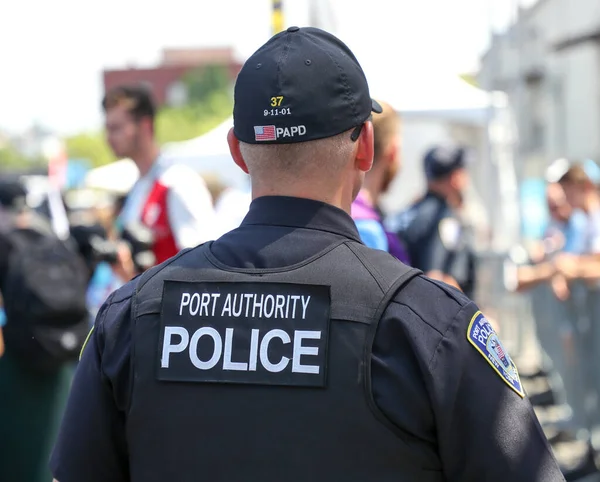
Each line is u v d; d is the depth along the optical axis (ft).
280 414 7.19
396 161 15.34
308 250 7.57
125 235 18.17
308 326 7.29
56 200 26.91
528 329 29.43
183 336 7.55
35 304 19.85
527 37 34.35
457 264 20.76
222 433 7.29
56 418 21.13
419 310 7.25
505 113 37.52
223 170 48.98
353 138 7.73
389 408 7.05
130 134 18.48
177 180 18.39
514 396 7.34
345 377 7.13
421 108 36.58
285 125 7.53
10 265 20.76
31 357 20.04
